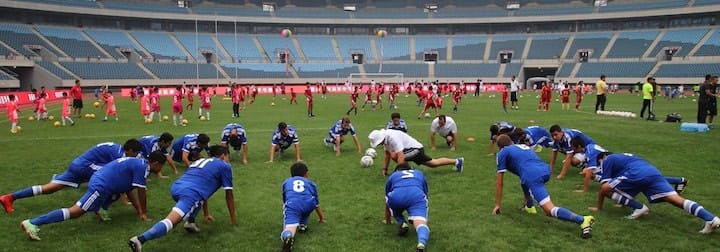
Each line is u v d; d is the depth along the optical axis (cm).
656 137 1594
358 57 7112
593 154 934
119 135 1805
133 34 6525
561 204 867
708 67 5422
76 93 2516
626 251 652
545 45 6838
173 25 6938
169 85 5828
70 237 721
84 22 6309
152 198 930
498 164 822
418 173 741
